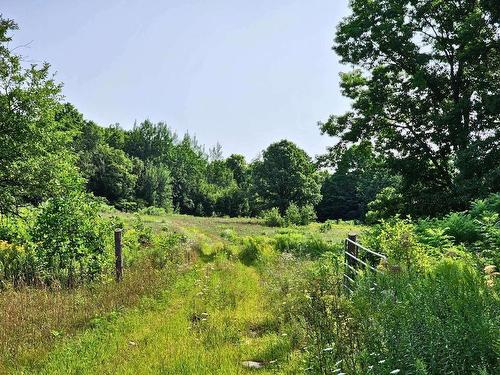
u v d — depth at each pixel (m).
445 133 22.12
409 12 23.50
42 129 18.39
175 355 6.64
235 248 19.75
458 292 4.76
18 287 11.27
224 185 117.44
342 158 26.31
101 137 91.31
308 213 66.88
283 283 10.59
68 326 8.52
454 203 20.30
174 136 119.12
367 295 5.76
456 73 23.50
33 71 18.03
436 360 3.99
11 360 6.84
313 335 6.08
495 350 3.77
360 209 86.00
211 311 9.33
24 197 18.36
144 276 12.33
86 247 13.82
